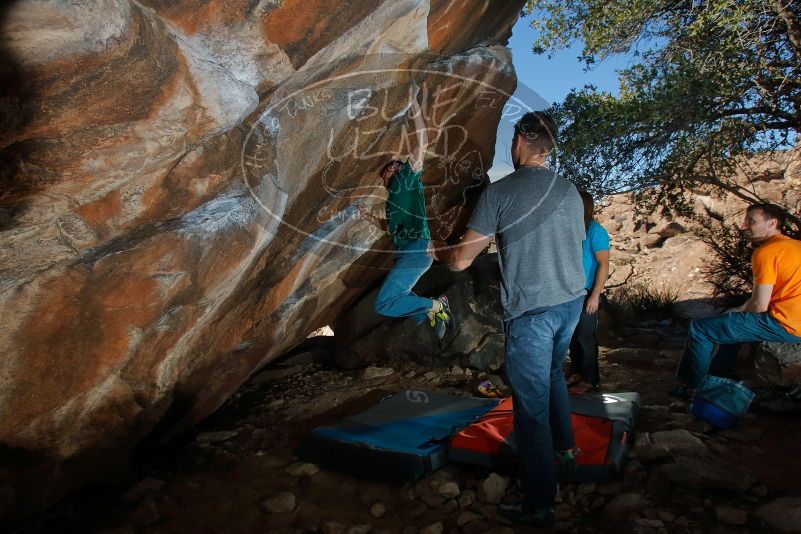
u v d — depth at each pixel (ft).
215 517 8.88
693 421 10.77
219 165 5.68
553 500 7.95
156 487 9.62
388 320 16.12
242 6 4.67
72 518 8.63
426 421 11.11
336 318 16.67
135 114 4.37
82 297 5.71
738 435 10.19
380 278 16.51
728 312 11.50
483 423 10.31
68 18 3.46
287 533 8.34
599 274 12.66
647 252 32.14
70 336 5.96
